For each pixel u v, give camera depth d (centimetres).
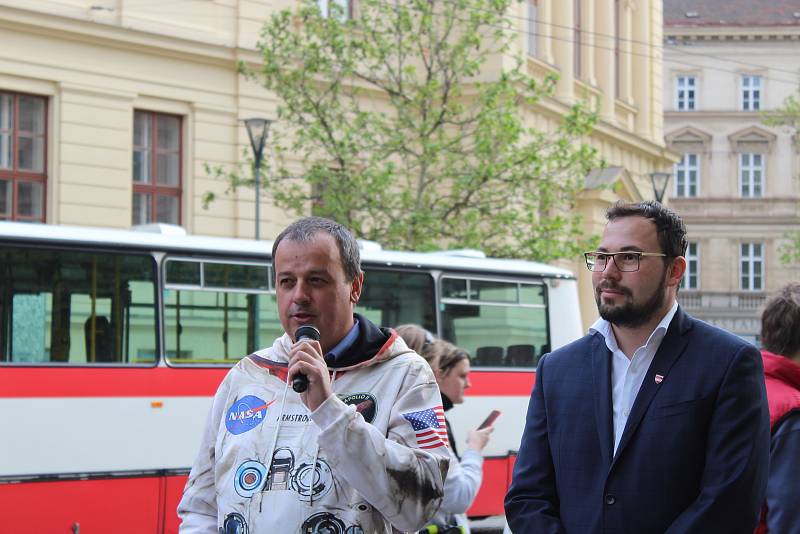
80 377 1285
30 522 1234
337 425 425
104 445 1293
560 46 3475
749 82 6850
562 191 2453
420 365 466
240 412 464
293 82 2394
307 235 458
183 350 1371
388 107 2808
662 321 521
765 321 593
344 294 461
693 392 503
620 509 500
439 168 2452
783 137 6781
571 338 1784
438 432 456
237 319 1420
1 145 2195
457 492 731
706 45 6850
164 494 1331
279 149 2370
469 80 2948
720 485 487
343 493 444
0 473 1222
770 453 552
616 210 531
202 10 2483
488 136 2348
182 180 2455
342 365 459
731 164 6831
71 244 1305
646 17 4238
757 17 6850
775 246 6756
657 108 4309
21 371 1249
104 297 1322
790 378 572
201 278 1398
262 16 2586
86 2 2309
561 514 520
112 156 2325
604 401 519
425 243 2297
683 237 529
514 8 3141
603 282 522
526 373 1722
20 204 2219
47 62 2231
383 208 2344
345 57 2403
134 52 2366
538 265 1786
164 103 2422
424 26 2409
